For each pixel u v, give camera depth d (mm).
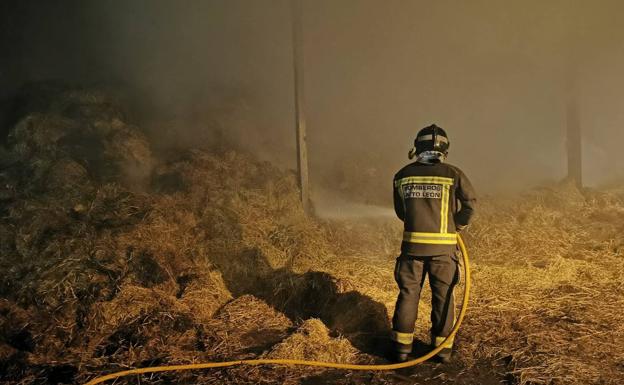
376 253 6242
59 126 6414
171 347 4000
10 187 5547
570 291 4949
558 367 3592
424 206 3789
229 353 3953
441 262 3760
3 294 4574
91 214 5383
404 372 3680
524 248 6090
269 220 6180
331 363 3756
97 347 4051
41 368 3723
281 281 5074
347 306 4574
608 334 4059
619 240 6215
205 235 5684
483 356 3861
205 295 4820
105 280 4695
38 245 4867
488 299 4781
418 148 4000
